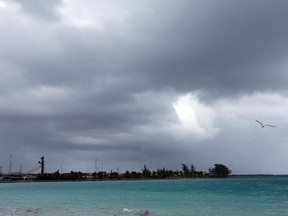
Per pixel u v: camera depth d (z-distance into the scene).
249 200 56.56
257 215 36.50
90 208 44.88
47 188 126.31
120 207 46.00
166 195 73.31
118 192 88.94
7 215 37.41
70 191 98.75
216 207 45.06
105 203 53.16
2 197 71.56
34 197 70.81
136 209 43.16
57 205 49.91
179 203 51.84
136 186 136.62
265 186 117.81
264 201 54.38
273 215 36.41
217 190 92.56
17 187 140.50
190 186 128.00
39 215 37.25
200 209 42.75
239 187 111.44
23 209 43.84
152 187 122.81
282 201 54.09
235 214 37.41
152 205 48.88
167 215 36.91
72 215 37.03
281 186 116.62
